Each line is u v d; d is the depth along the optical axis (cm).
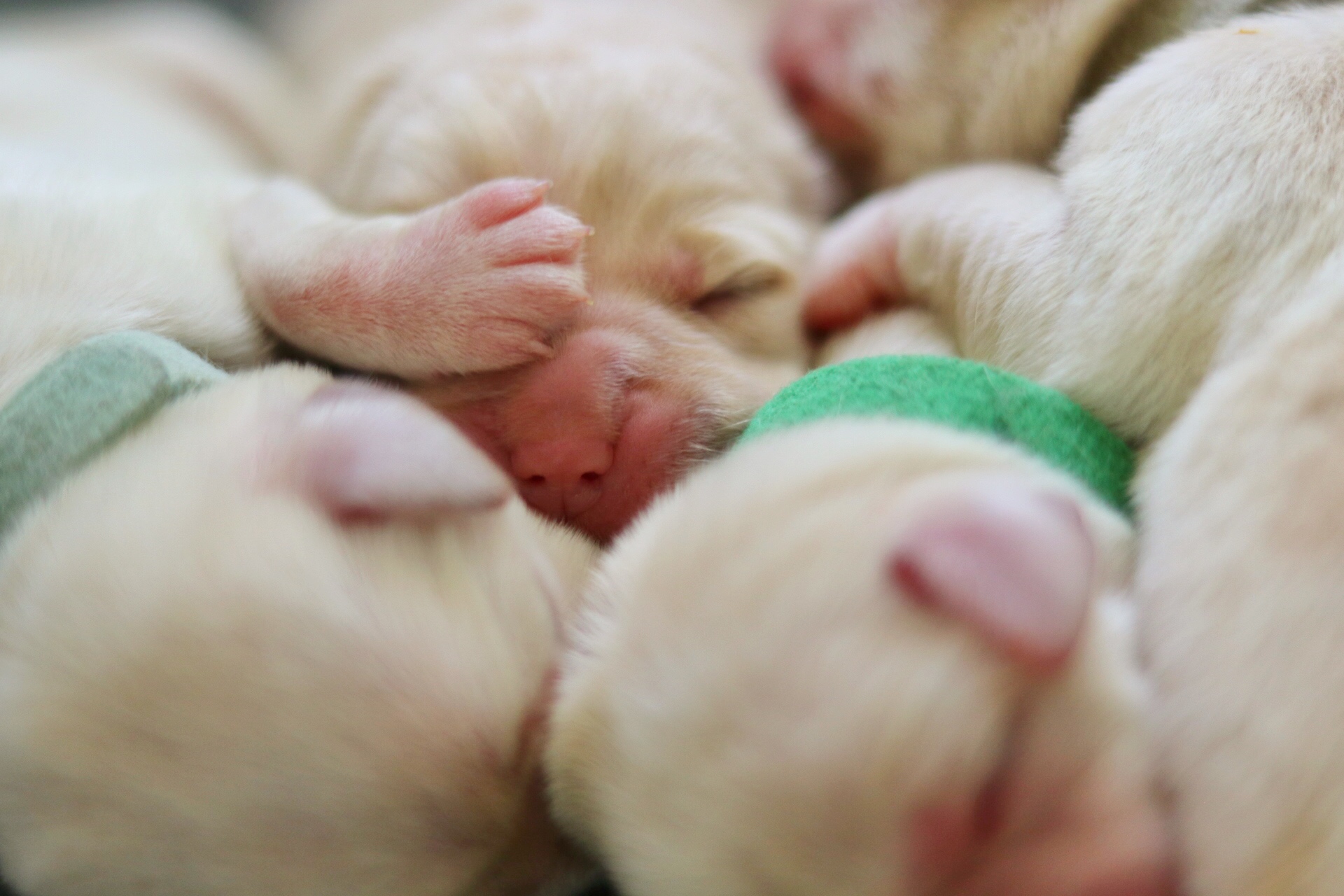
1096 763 21
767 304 29
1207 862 21
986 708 20
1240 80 26
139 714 21
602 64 31
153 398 24
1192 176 25
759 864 20
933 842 20
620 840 22
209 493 22
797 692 20
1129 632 22
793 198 32
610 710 22
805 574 21
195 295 27
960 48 32
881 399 24
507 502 23
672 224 29
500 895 22
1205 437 23
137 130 39
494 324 26
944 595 20
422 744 22
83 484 23
